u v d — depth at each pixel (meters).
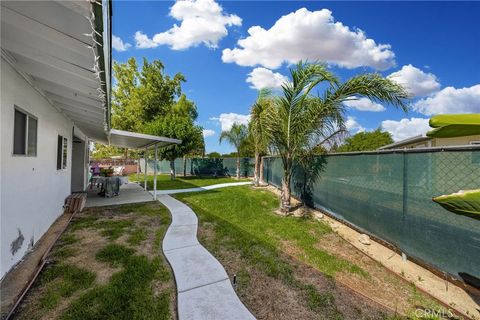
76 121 6.87
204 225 5.16
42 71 2.87
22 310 2.24
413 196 3.39
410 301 2.57
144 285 2.71
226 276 2.96
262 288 2.72
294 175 8.41
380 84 4.73
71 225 4.95
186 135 16.05
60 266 3.09
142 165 23.61
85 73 2.34
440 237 2.99
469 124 1.28
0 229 2.67
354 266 3.35
